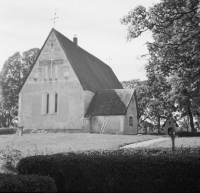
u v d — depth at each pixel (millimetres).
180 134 41875
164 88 24984
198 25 20781
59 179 11492
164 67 22172
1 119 71188
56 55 46156
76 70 45219
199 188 10180
